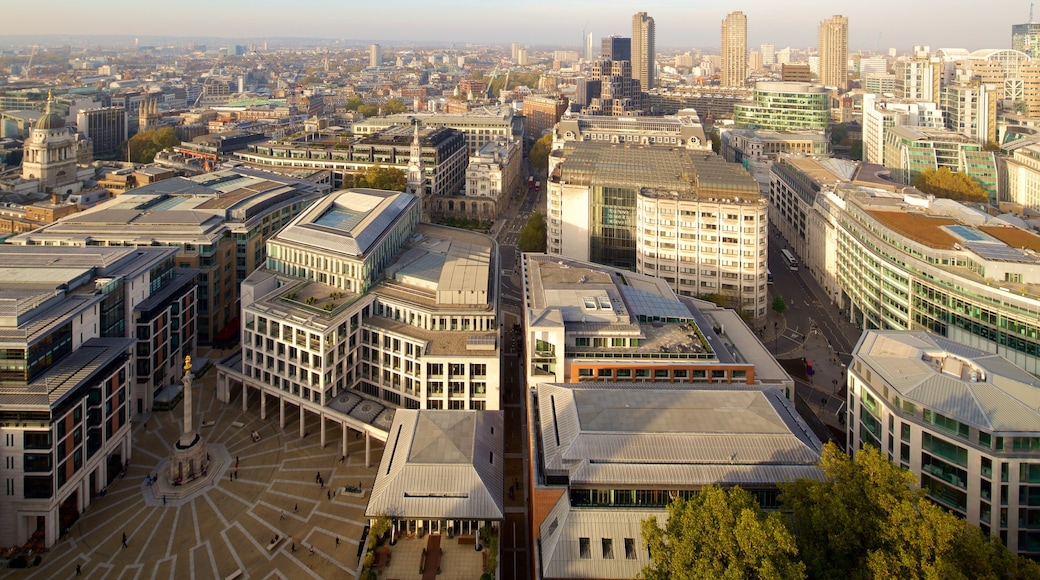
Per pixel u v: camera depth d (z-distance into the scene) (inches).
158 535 5438.0
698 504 3978.8
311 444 6771.7
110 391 6028.5
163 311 7495.1
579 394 5433.1
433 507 4997.5
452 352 6766.7
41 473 5221.5
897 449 5211.6
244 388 7303.2
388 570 4746.6
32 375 5467.5
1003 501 4729.3
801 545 3954.2
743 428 4958.2
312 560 5216.5
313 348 6678.2
